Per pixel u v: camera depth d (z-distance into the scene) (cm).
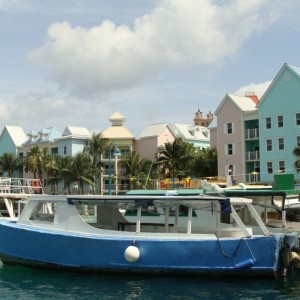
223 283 1675
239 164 5953
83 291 1616
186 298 1522
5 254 1948
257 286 1644
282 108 5541
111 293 1586
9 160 8319
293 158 5416
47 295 1580
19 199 2789
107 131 7444
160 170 6625
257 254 1677
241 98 6181
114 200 1834
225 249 1689
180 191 2130
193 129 8050
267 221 2058
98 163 7069
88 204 1864
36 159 7456
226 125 6131
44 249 1852
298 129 5403
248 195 1936
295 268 1836
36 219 1952
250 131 5903
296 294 1551
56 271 1853
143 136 7369
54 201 1900
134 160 6806
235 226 1858
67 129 7712
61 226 1880
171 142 7288
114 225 2045
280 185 2069
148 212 2080
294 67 5525
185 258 1706
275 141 5575
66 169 6812
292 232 1880
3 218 2281
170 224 2003
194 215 1950
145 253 1730
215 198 1755
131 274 1759
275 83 5612
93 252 1780
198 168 6700
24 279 1778
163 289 1619
